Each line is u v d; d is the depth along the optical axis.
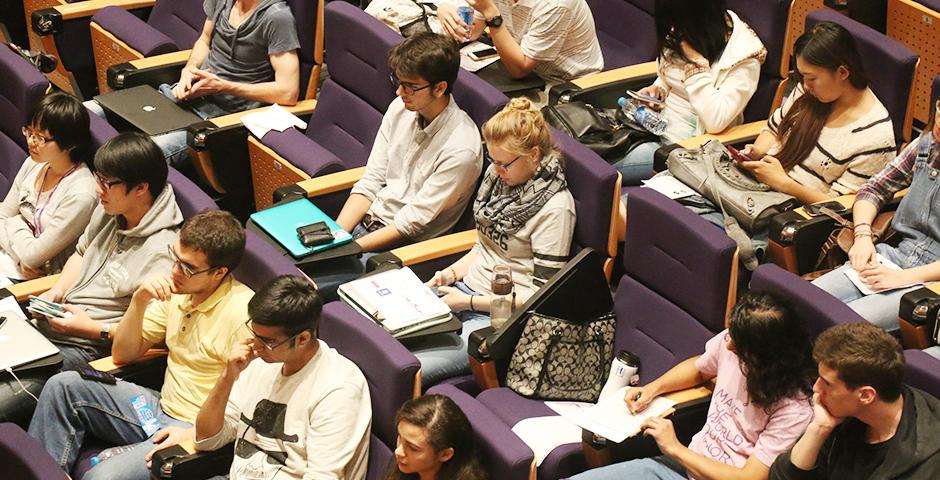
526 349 4.00
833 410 3.10
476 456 3.47
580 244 4.28
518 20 5.49
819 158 4.52
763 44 4.95
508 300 4.20
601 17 5.76
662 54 5.06
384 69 5.02
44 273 4.75
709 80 4.89
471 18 5.66
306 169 4.97
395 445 3.64
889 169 4.31
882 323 3.94
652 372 4.01
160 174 4.26
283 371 3.68
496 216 4.32
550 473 3.72
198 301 3.94
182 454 3.70
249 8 5.51
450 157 4.59
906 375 3.34
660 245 3.94
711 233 3.79
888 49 4.55
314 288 3.61
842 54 4.35
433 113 4.62
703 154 4.64
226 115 5.46
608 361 4.09
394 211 4.79
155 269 4.26
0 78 5.16
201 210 4.33
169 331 4.01
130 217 4.29
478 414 3.55
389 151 4.82
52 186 4.75
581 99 5.23
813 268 4.35
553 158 4.24
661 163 4.80
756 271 3.73
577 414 3.67
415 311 4.14
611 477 3.53
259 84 5.47
